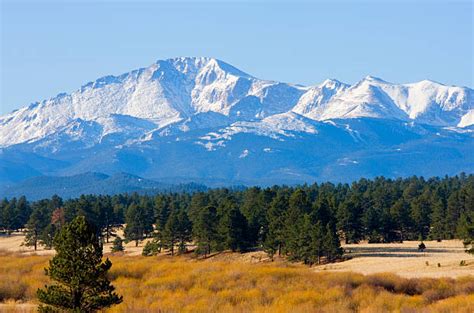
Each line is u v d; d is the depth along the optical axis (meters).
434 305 152.12
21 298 163.25
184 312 141.75
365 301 156.50
